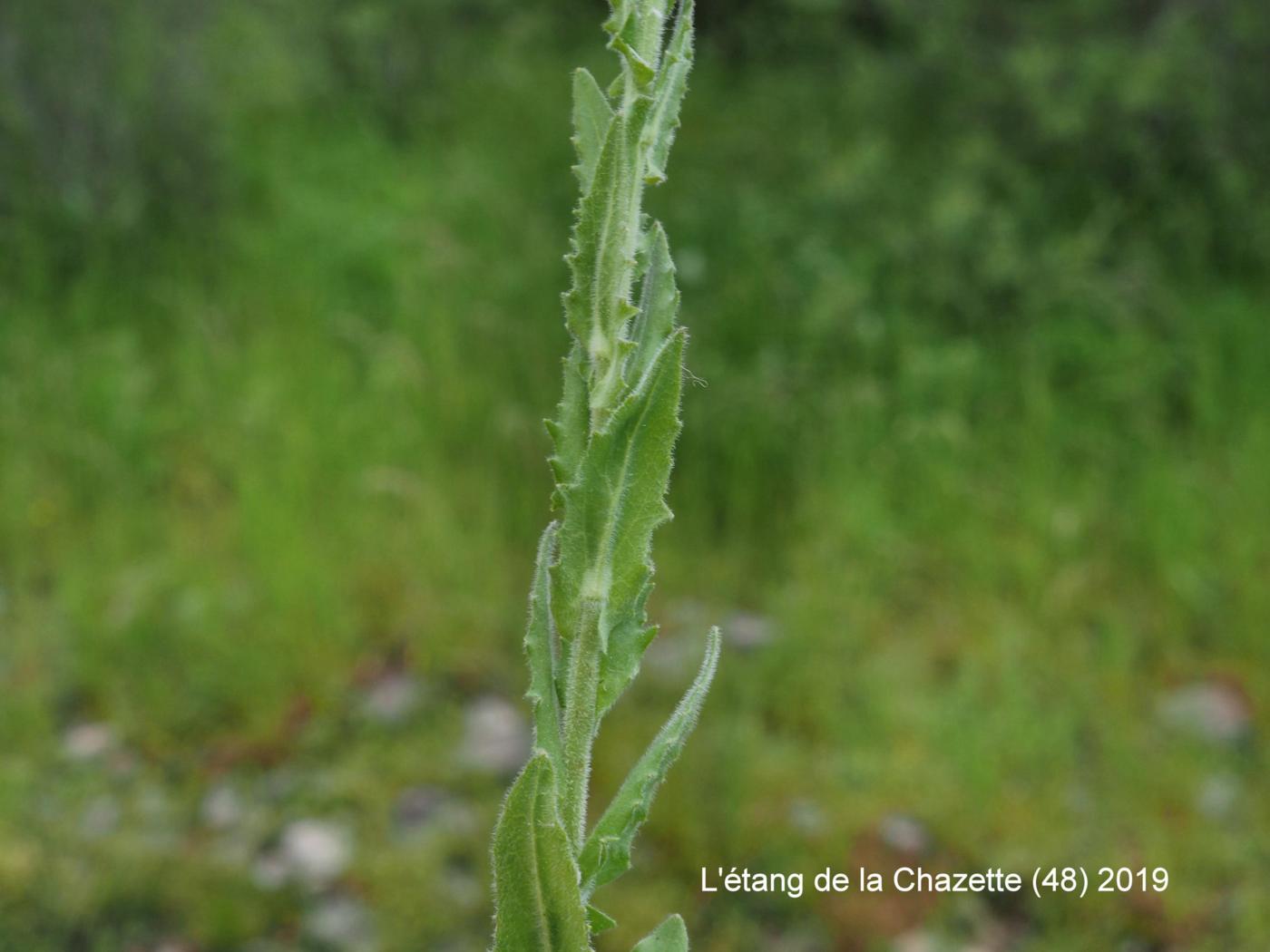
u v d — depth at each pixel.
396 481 4.56
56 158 6.01
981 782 3.71
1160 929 3.36
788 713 4.01
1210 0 6.26
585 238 0.79
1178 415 5.31
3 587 4.47
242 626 4.16
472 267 5.72
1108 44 6.21
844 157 6.03
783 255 5.73
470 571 4.41
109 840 3.57
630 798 0.82
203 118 6.38
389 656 4.24
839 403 4.91
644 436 0.80
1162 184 5.88
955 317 5.48
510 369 5.18
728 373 5.05
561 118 7.20
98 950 3.25
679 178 6.30
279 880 3.47
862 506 4.63
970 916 3.38
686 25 0.81
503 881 0.76
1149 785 3.77
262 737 3.91
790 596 4.38
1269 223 5.71
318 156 6.77
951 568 4.57
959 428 4.74
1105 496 4.79
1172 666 4.27
